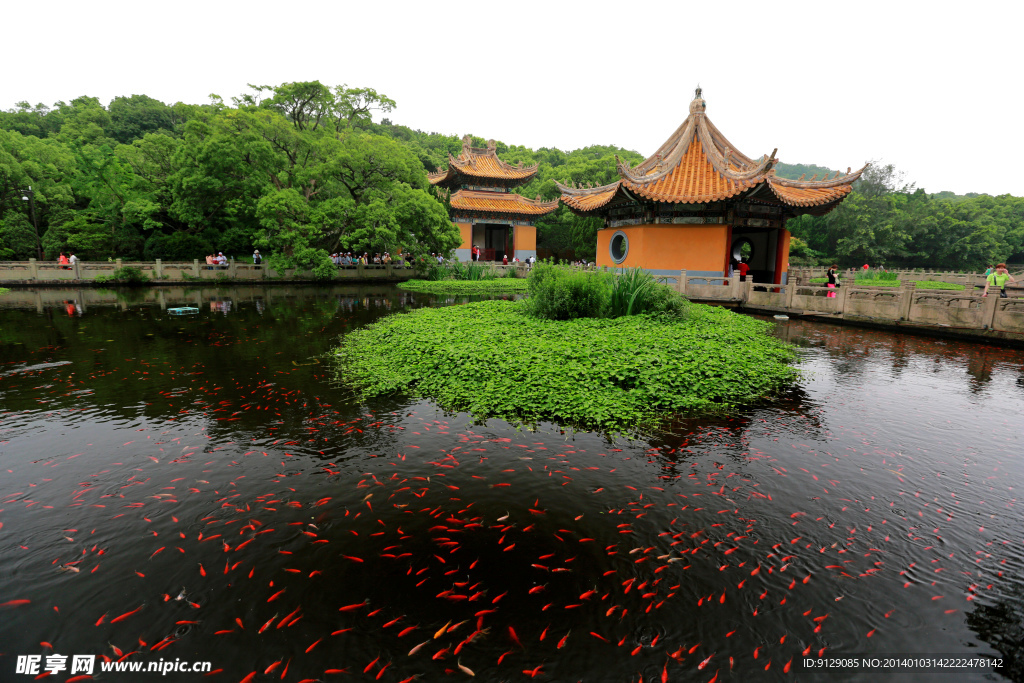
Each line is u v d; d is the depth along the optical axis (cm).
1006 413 790
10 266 2928
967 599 378
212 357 1138
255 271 3322
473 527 464
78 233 3534
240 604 366
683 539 448
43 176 3916
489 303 1827
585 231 5075
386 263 3750
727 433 701
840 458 621
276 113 3244
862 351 1256
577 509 496
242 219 3922
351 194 3488
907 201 7825
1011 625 354
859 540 450
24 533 452
